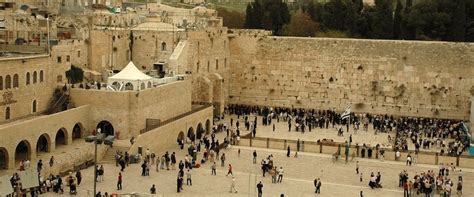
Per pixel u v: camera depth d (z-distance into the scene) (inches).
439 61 3725.4
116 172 2287.2
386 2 4456.2
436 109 3742.6
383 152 2763.3
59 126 2431.1
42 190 1975.9
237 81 4104.3
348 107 3580.2
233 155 2714.1
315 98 3949.3
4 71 2363.4
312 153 2829.7
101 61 3174.2
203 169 2432.3
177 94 3125.0
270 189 2185.0
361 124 3700.8
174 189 2105.1
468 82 3681.1
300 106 3981.3
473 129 3043.8
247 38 4057.6
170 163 2434.8
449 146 2994.6
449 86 3715.6
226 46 4023.1
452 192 2256.4
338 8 4682.6
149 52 3479.3
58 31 3233.3
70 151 2381.9
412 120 3705.7
